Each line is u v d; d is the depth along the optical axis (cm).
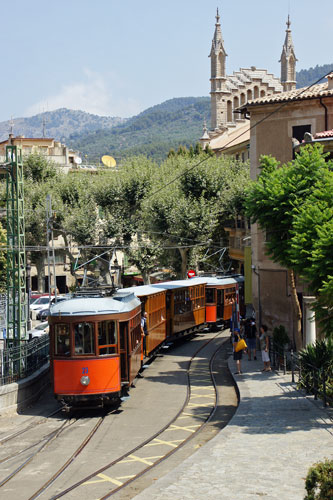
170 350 3422
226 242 5566
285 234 2422
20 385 2080
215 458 1318
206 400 2153
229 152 6644
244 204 2481
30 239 5325
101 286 2370
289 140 3219
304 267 1977
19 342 2484
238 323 2934
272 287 3244
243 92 9150
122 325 2019
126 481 1276
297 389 2106
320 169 2355
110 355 1938
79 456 1487
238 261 5741
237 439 1487
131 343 2086
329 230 1841
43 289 6341
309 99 3134
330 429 1551
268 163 2620
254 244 3312
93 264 5453
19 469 1389
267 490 1092
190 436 1653
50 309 1986
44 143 7981
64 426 1819
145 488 1195
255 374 2509
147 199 4900
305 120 3175
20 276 2561
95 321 1930
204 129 8144
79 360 1919
